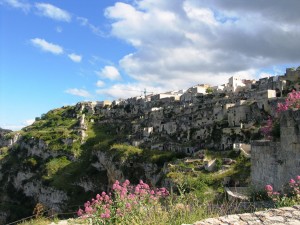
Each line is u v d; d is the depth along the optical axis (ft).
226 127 297.33
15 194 452.76
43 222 83.20
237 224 37.81
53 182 390.42
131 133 425.69
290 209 42.93
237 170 185.68
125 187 50.19
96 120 551.59
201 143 303.27
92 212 48.39
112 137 455.22
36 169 456.04
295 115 59.93
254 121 272.31
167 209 46.19
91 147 442.50
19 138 553.64
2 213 384.47
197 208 45.52
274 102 268.21
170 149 317.42
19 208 391.65
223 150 266.77
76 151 440.45
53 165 424.87
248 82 426.92
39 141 483.51
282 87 309.42
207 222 38.73
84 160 419.95
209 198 78.43
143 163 300.61
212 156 236.02
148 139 378.32
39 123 625.82
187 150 300.61
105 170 360.69
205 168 208.74
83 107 604.49
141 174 298.15
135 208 45.32
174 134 361.92
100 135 477.77
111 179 336.49
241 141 259.39
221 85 479.82
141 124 437.17
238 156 212.02
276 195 58.29
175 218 42.50
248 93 343.26
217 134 297.12
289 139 61.11
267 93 287.69
